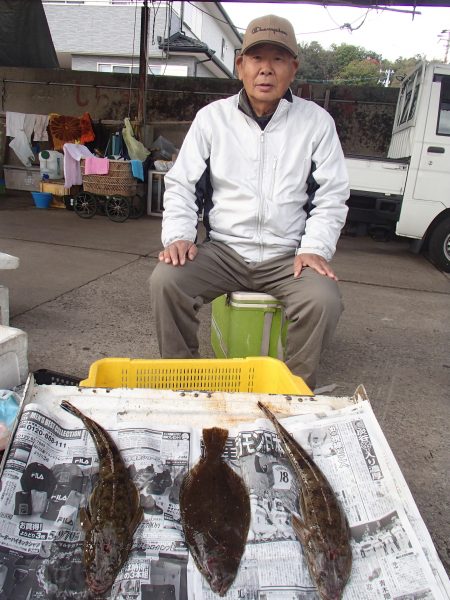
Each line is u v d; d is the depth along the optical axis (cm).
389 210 611
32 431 134
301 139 249
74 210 835
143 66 849
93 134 877
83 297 406
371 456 140
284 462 139
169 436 142
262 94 238
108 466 131
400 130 696
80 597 111
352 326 392
